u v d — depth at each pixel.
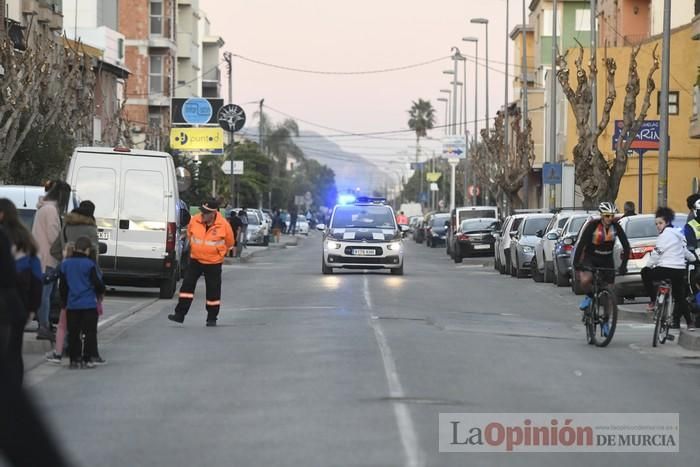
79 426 16.70
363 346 26.08
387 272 62.53
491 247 80.44
